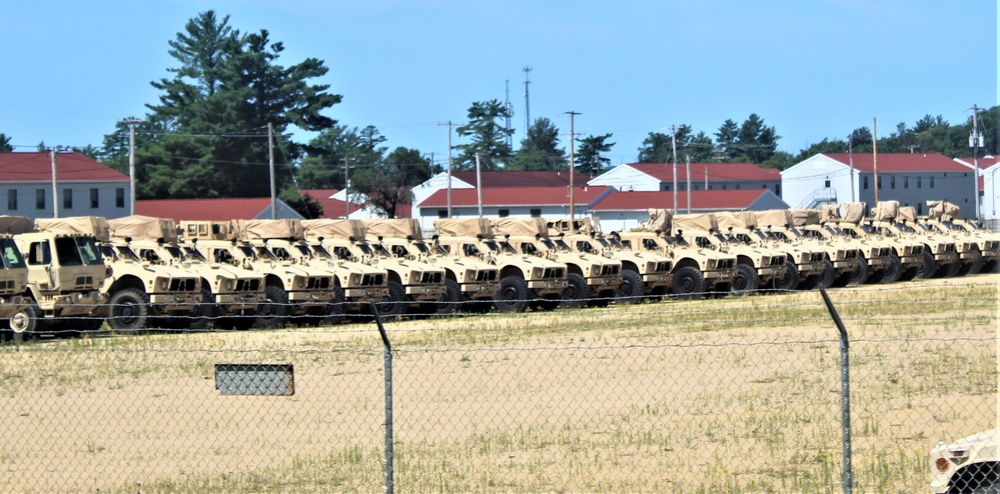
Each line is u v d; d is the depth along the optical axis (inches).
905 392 2336.4
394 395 2454.5
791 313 3740.2
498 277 4650.6
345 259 4547.2
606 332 3422.7
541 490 1726.1
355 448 1984.5
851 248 5689.0
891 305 3954.2
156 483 1818.4
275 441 2087.8
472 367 2785.4
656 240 5255.9
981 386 2365.9
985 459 1469.0
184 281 3929.6
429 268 4466.0
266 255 4389.8
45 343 3398.1
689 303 4562.0
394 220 4810.5
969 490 1497.3
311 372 2765.7
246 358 2970.0
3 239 3654.0
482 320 3949.3
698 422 2140.7
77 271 3774.6
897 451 1902.1
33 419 2295.8
